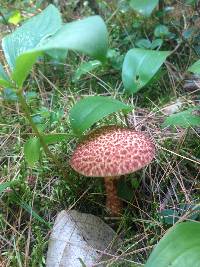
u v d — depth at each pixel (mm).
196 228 144
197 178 219
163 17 323
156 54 203
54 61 306
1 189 190
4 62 310
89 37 118
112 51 296
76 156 182
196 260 133
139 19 331
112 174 172
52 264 176
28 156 189
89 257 179
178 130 242
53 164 224
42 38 167
